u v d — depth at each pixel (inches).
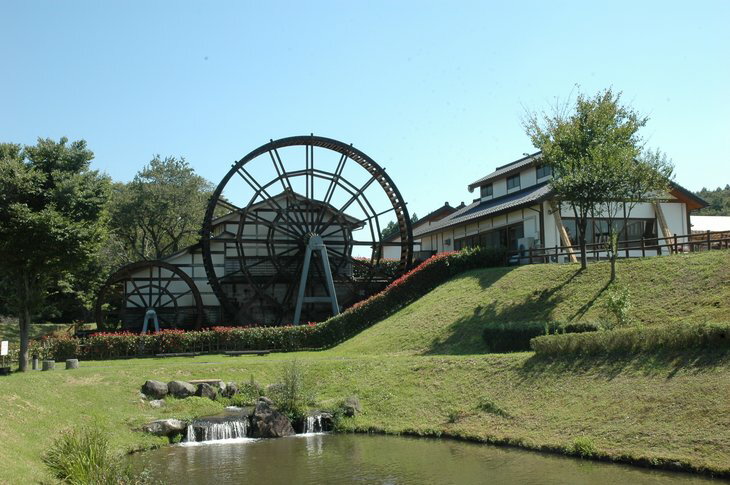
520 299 1205.1
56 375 957.8
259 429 886.4
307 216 1756.9
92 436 646.5
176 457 763.4
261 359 1215.6
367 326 1423.5
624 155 1211.9
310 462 730.2
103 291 1588.3
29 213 968.3
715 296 954.1
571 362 848.9
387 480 644.7
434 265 1513.3
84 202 1053.2
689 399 681.0
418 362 1034.7
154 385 968.9
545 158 1300.4
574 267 1248.8
